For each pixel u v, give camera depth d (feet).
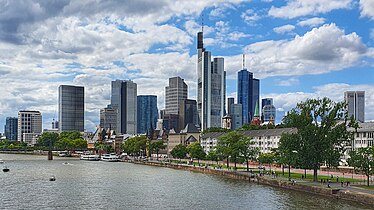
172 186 536.83
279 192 468.75
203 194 462.60
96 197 448.24
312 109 522.88
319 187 444.96
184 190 496.64
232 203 404.16
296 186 481.87
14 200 430.20
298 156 511.40
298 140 517.96
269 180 536.83
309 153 502.38
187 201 418.31
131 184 563.89
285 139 526.98
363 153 465.06
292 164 517.14
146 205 399.24
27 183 579.07
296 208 374.84
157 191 490.49
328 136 505.66
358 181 495.82
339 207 375.25
